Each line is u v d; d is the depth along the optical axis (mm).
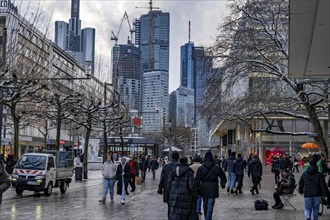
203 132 117125
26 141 69625
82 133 72000
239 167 23234
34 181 20672
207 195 11703
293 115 23188
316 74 13391
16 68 26781
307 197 11742
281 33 23703
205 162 11859
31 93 25188
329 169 16672
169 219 9484
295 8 8008
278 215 15000
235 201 19406
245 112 24531
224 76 23375
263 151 53000
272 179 36406
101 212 15633
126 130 73812
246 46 22891
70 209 16312
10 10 26406
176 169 9422
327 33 9312
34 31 29688
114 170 18750
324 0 7570
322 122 40844
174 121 110375
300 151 52250
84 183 31234
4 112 53875
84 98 40781
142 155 36500
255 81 23828
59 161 23500
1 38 25828
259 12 22828
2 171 9312
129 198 21344
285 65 22547
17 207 16672
